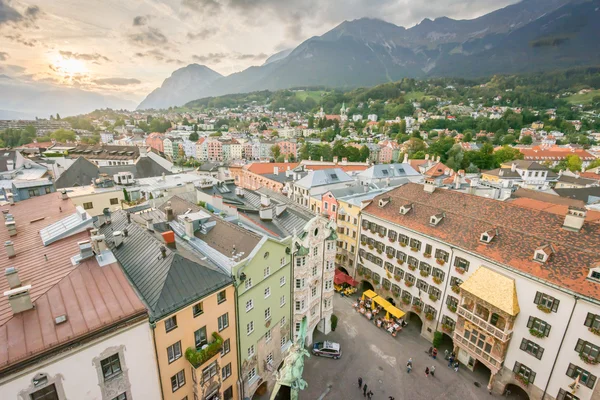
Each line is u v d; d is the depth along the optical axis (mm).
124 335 22734
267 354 38438
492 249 40438
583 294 31219
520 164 125500
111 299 23750
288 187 87500
